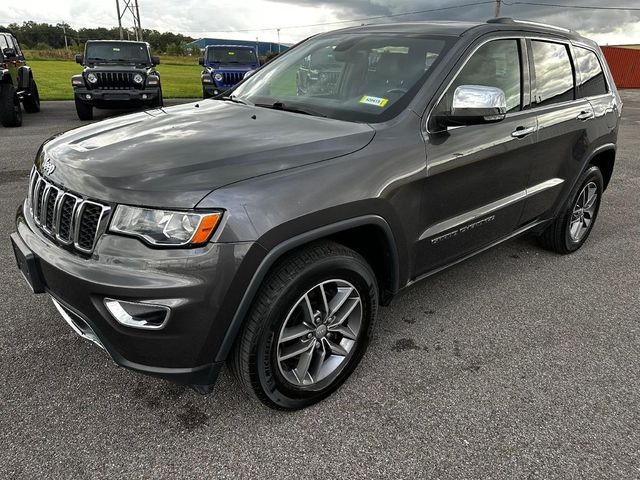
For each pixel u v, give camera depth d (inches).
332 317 94.7
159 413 92.0
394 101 106.1
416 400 97.7
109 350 80.3
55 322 119.3
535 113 132.6
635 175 297.9
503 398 98.9
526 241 184.5
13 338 112.5
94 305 77.0
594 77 164.4
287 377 90.3
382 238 97.0
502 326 125.5
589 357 113.7
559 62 145.9
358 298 96.3
